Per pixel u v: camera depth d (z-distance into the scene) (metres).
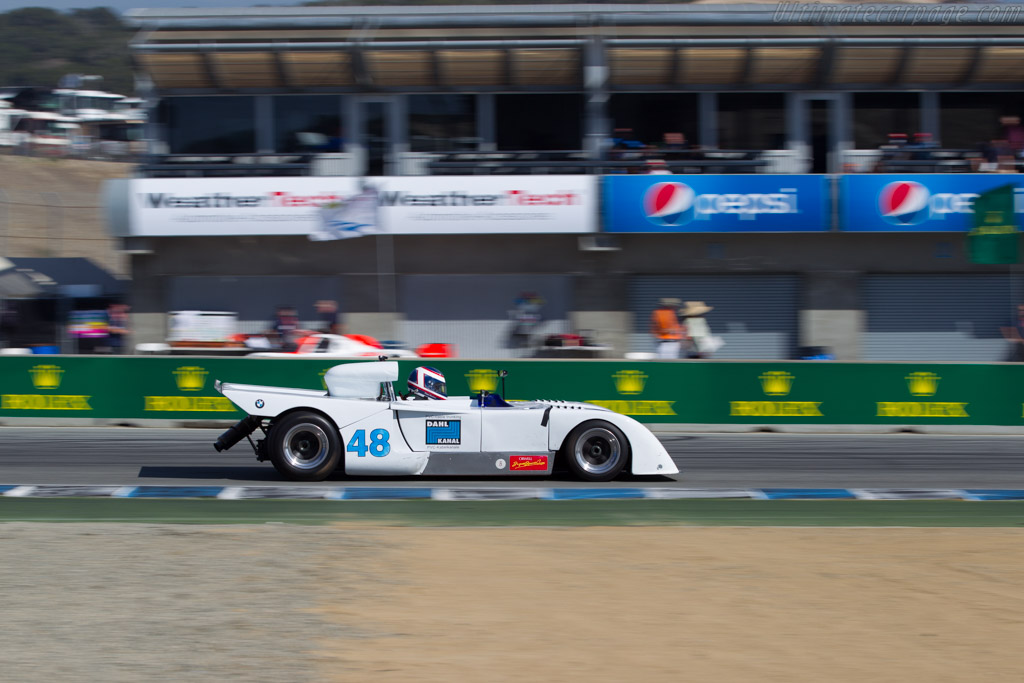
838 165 48.28
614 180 46.31
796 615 13.21
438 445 22.56
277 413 22.39
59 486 22.33
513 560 15.88
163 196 46.31
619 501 21.25
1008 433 32.91
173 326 44.66
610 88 48.50
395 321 48.03
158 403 33.41
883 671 11.23
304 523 18.73
